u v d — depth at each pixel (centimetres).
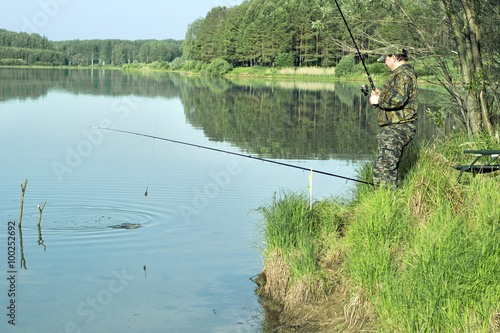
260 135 1811
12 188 977
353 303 470
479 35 891
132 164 1223
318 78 7462
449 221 500
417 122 1886
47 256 641
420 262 437
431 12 989
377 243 506
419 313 391
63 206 863
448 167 624
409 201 573
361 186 685
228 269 604
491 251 429
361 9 979
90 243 693
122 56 13625
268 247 591
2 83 4741
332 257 557
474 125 866
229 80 6819
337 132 1909
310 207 636
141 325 463
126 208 855
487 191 552
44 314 479
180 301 524
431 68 995
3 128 1817
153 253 656
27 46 11506
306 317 488
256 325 479
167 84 5372
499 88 937
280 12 8631
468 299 398
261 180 1053
